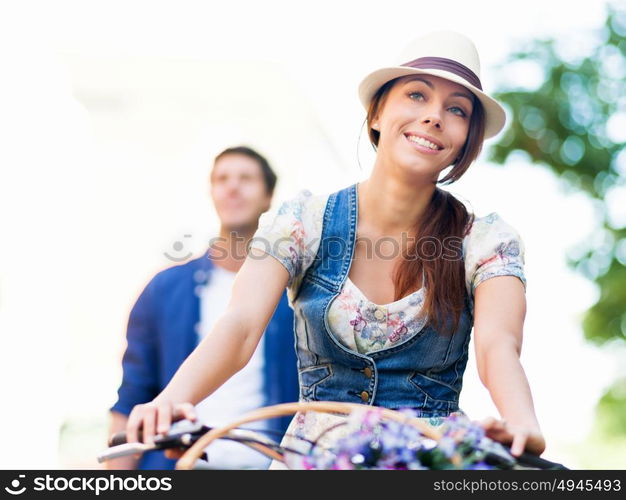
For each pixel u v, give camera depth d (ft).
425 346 10.66
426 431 7.49
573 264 33.63
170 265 16.47
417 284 10.70
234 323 10.05
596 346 34.45
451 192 11.25
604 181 32.68
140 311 16.01
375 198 10.95
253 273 10.59
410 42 11.05
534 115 31.89
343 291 10.68
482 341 9.96
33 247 41.86
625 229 33.19
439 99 10.68
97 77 46.47
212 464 14.49
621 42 31.99
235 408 15.17
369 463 7.50
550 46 32.17
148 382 15.84
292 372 15.48
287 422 15.21
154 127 45.44
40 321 39.52
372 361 10.61
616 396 36.68
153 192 44.11
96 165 44.96
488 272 10.38
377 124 11.21
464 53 10.82
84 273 41.70
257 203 16.35
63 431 29.76
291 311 15.69
